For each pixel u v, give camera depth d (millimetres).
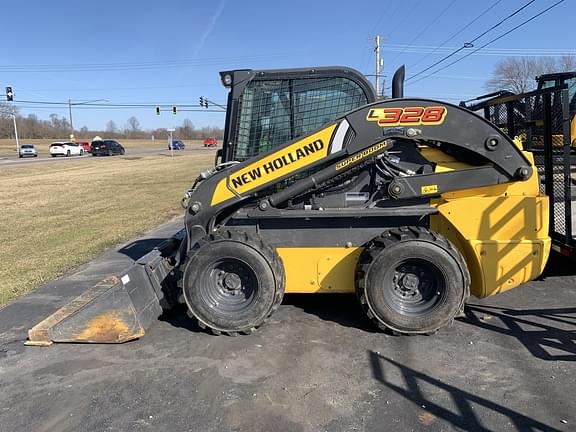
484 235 4504
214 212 4660
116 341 4477
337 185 4727
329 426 3162
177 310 5258
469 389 3531
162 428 3213
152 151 63000
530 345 4184
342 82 4777
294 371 3877
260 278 4414
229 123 4918
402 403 3385
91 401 3576
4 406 3562
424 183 4496
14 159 45281
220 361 4086
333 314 4977
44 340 4555
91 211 13688
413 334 4402
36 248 8922
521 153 4410
